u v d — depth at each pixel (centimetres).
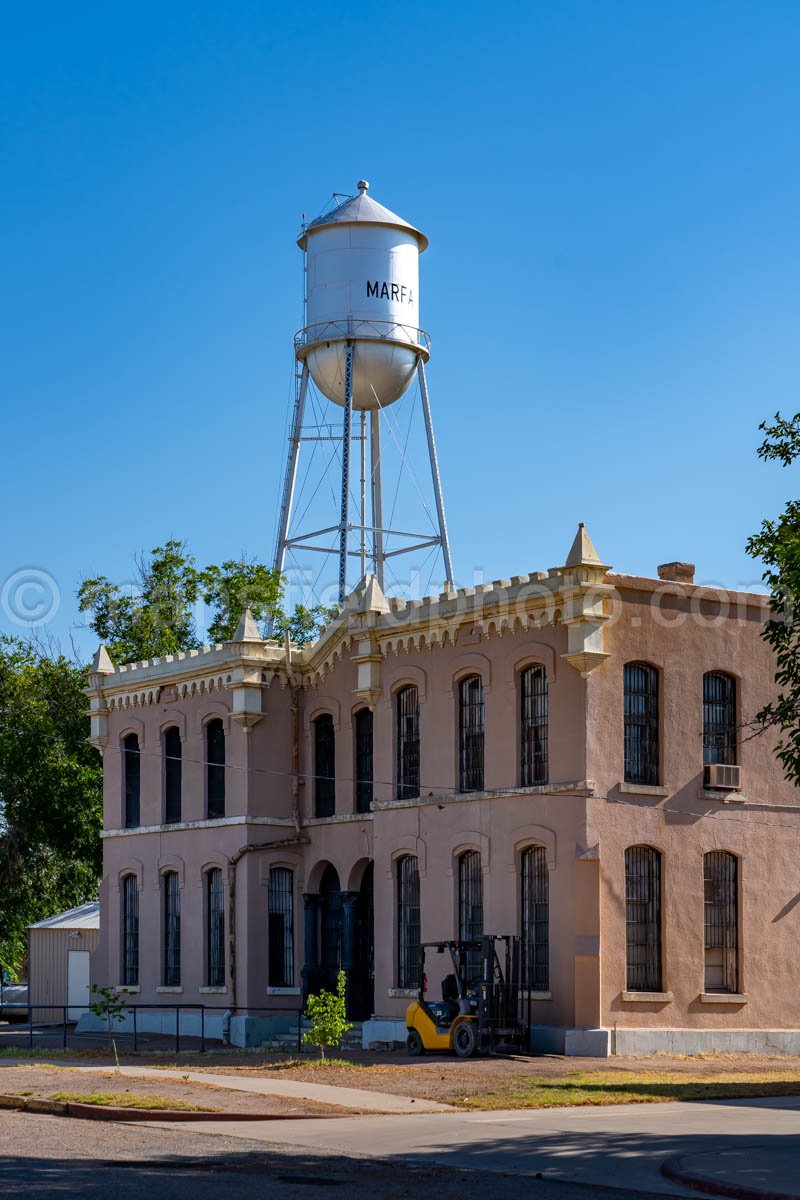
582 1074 2942
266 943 4281
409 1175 1808
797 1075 3078
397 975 3866
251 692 4344
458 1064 3122
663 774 3559
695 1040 3494
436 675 3841
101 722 4969
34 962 5447
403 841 3875
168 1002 4559
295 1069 3027
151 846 4706
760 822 3728
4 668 6025
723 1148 1955
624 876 3459
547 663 3528
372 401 5134
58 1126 2242
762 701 3775
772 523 2808
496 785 3628
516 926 3522
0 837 5947
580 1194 1670
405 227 5094
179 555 6294
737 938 3650
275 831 4347
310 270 5112
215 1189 1656
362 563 5066
